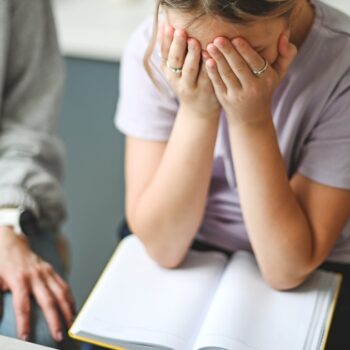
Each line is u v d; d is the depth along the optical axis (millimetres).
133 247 1082
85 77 1762
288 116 1004
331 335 1026
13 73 1334
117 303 962
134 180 1076
